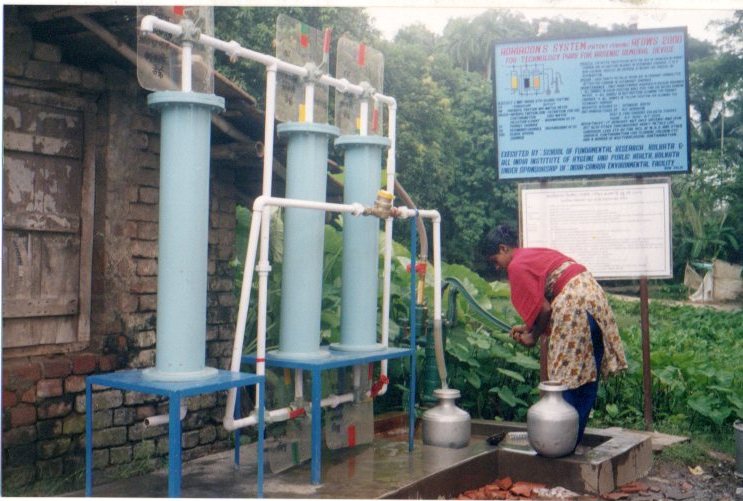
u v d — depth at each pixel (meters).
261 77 14.18
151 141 4.80
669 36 5.46
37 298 4.27
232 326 5.52
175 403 3.22
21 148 4.18
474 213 30.50
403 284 6.83
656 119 5.50
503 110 5.68
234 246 5.54
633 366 6.49
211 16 3.88
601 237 5.59
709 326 13.40
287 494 3.71
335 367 4.21
